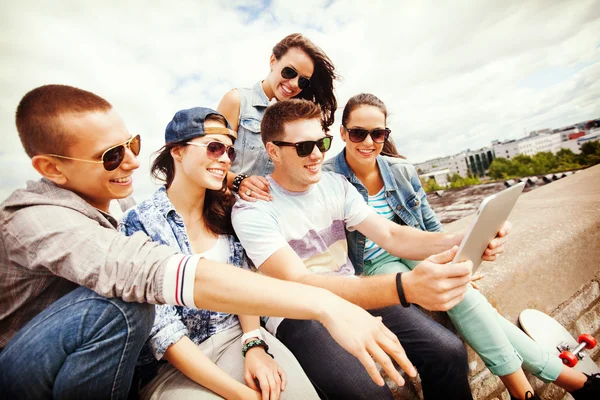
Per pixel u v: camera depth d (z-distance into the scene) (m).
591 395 1.44
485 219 0.94
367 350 0.75
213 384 1.05
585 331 2.13
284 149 1.50
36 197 0.93
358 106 1.93
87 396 0.87
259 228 1.39
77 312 0.81
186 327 1.25
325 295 0.85
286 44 2.29
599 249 2.36
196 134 1.33
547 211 2.73
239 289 0.80
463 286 0.87
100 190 1.09
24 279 0.94
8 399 0.84
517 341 1.54
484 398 1.68
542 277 2.00
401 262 1.90
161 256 0.83
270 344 1.32
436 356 1.26
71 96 0.97
